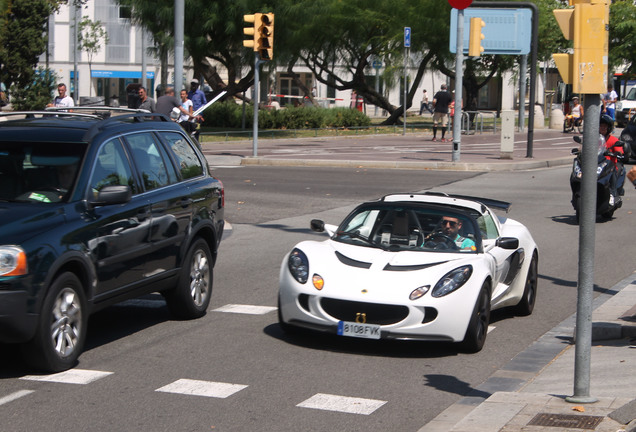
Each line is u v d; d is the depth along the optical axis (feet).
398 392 25.13
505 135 98.89
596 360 28.09
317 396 24.52
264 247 50.26
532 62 101.09
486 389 25.58
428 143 128.88
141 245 29.99
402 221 32.65
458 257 30.83
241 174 86.38
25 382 25.27
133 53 242.17
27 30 147.64
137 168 31.09
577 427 20.40
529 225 58.59
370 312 28.78
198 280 34.12
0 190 28.04
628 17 191.52
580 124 160.25
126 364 27.48
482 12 129.08
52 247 25.53
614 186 60.29
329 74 171.94
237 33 138.72
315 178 83.25
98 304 27.94
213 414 22.79
